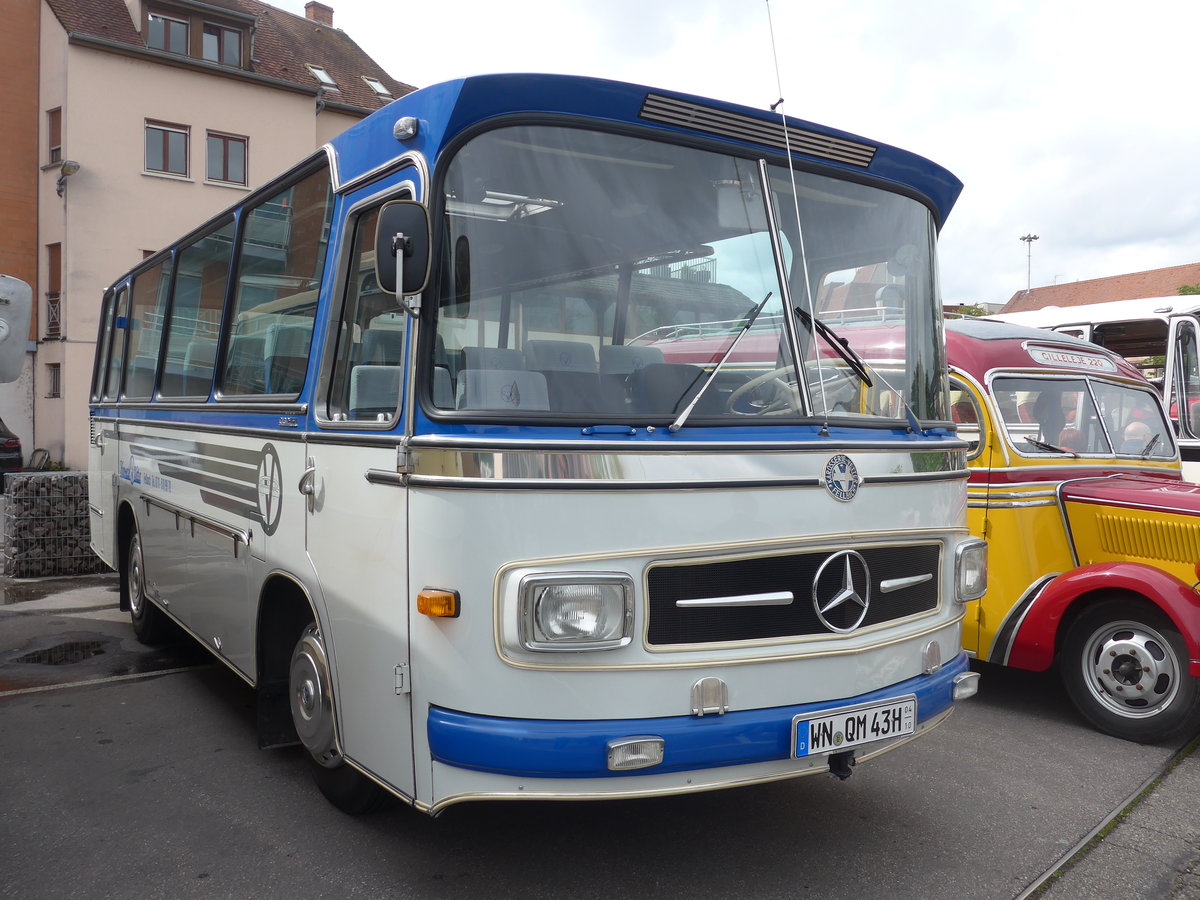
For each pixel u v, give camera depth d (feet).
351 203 12.23
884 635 11.64
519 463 9.71
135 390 23.54
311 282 13.33
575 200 10.93
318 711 12.82
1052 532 19.48
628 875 11.80
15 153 78.69
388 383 11.02
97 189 76.33
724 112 11.66
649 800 14.16
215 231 18.13
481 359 10.37
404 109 11.13
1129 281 184.96
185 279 19.98
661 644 10.13
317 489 12.47
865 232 12.95
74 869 11.88
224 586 16.11
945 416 13.70
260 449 14.47
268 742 14.26
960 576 12.92
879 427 12.21
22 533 33.45
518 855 12.31
